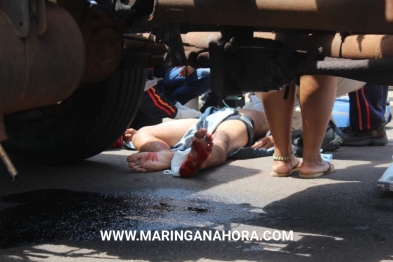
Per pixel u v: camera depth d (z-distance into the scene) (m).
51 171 4.91
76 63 2.93
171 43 3.04
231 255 2.97
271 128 4.64
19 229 3.41
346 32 2.74
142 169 4.88
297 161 4.87
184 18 2.83
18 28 2.62
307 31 2.96
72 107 4.50
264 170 4.97
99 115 4.44
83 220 3.58
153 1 2.94
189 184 4.47
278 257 2.94
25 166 5.08
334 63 2.69
